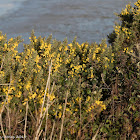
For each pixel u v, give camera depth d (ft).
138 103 10.41
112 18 37.58
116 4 47.21
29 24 36.60
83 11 43.93
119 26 16.79
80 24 35.19
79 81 10.80
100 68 12.25
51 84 11.53
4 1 54.08
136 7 17.62
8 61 10.93
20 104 9.61
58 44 13.57
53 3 52.34
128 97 10.87
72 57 13.03
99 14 40.83
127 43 15.10
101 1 51.52
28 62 11.08
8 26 35.91
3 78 10.16
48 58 12.11
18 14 43.60
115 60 12.84
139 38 15.12
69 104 10.42
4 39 12.95
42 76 11.34
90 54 12.60
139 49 11.87
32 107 9.77
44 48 12.68
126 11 17.99
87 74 12.30
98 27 33.19
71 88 11.21
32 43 13.39
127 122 9.80
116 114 10.05
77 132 9.65
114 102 10.86
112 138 9.45
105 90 11.52
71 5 49.78
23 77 10.96
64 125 9.63
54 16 41.42
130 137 9.39
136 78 11.20
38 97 9.87
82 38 28.55
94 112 9.96
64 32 31.42
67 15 41.68
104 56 12.85
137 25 15.72
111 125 9.99
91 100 10.14
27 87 10.04
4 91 9.82
